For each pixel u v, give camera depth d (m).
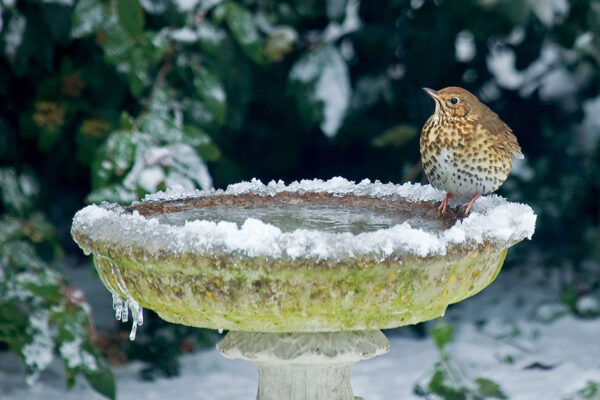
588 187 13.04
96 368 8.88
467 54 12.91
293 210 6.61
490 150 7.16
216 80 9.68
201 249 4.87
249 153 12.98
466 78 13.02
